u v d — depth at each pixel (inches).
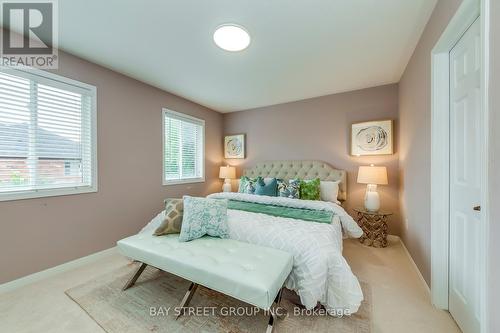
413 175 88.0
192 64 98.8
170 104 137.1
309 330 53.9
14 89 74.5
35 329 54.4
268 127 163.9
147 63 97.9
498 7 34.4
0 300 66.5
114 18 68.2
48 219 82.3
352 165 132.6
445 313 60.4
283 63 98.0
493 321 35.4
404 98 104.3
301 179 141.3
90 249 95.0
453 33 53.8
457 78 57.4
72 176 90.2
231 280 50.2
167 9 64.3
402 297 67.4
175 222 77.9
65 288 72.7
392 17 68.0
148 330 54.0
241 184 141.2
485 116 36.9
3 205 71.9
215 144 178.2
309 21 69.8
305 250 61.6
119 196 107.2
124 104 109.3
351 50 87.3
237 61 96.4
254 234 71.1
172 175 141.6
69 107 88.8
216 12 65.6
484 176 37.1
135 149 115.0
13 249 73.9
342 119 135.8
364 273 82.6
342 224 93.5
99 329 54.3
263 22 70.2
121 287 72.9
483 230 37.3
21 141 76.2
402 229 111.8
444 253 61.7
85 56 91.2
